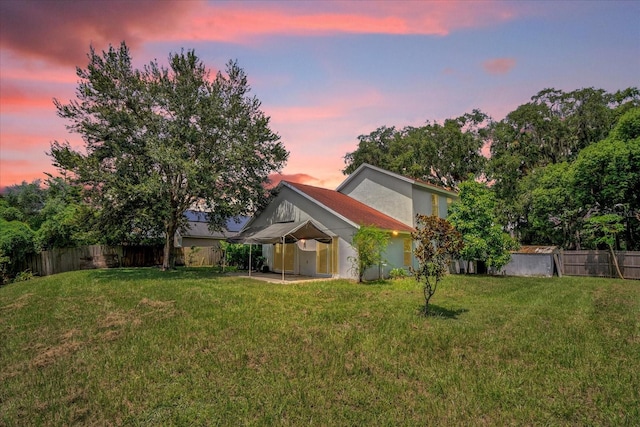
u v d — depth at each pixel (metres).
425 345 6.38
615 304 10.90
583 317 8.94
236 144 20.53
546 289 14.64
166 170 19.72
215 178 19.09
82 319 8.55
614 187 21.06
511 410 3.99
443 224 9.08
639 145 19.89
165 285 14.34
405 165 33.66
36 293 12.84
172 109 20.00
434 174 35.66
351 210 19.36
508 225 32.31
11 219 26.23
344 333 7.14
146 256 27.64
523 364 5.49
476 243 19.56
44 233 23.55
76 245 25.09
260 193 21.52
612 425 3.68
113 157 19.25
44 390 4.58
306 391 4.44
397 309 9.70
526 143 32.41
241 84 21.98
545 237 31.75
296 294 12.02
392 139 38.31
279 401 4.18
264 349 6.06
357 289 13.57
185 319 8.34
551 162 32.16
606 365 5.41
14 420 3.84
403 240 20.25
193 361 5.52
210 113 19.94
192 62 20.44
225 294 11.98
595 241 23.38
